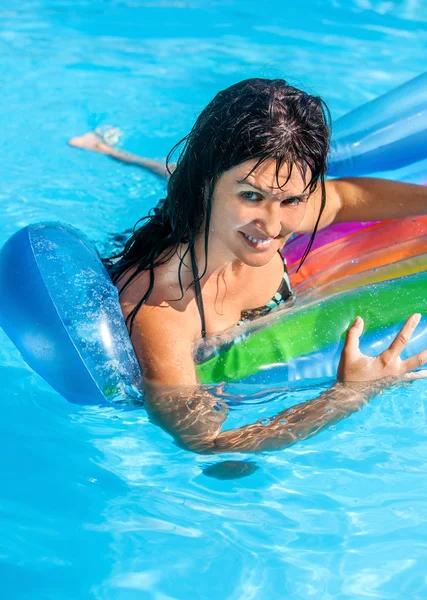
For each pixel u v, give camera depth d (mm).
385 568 1718
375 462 2010
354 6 5164
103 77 4246
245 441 1935
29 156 3486
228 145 1729
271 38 4730
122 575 1710
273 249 1849
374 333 2191
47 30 4785
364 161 2611
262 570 1718
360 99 4059
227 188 1771
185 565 1734
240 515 1867
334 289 2371
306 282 2496
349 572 1709
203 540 1799
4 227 2934
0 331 2496
